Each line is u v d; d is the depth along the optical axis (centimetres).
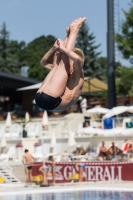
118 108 3959
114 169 3077
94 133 3856
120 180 3048
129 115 4756
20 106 6806
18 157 4003
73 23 1086
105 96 5884
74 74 1061
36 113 6066
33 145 4259
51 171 3069
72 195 2392
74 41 1068
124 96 5772
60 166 3155
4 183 3131
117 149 3609
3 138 4131
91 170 3133
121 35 4741
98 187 2712
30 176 3031
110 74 4897
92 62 9694
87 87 5753
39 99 1038
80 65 1037
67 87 1061
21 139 4275
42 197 2336
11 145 4341
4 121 5425
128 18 4662
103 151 3609
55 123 4931
